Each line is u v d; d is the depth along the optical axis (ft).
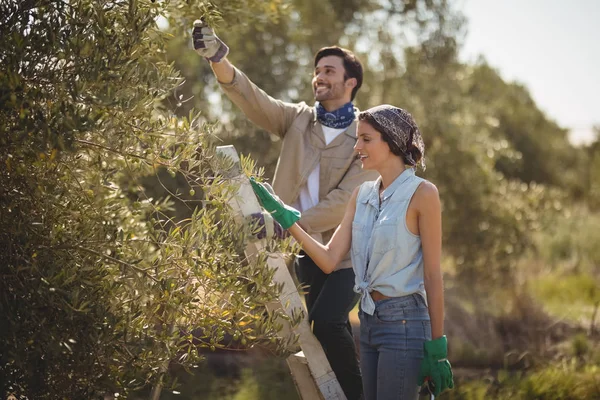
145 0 9.88
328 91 13.12
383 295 10.52
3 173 9.48
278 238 11.44
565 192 83.25
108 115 9.22
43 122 8.52
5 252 9.52
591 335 25.54
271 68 30.86
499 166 61.93
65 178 9.73
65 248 9.32
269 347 10.80
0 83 8.62
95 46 9.14
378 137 10.66
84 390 9.69
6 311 9.20
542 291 35.91
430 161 34.96
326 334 12.16
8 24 9.30
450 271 37.68
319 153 13.06
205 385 17.67
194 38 11.32
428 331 10.50
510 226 36.09
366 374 10.80
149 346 9.52
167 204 10.90
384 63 35.91
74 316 9.02
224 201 9.98
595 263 45.14
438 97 36.99
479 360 22.36
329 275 12.48
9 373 9.68
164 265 9.66
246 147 28.86
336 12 34.81
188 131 9.64
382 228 10.50
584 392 18.15
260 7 15.11
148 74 9.37
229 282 9.73
